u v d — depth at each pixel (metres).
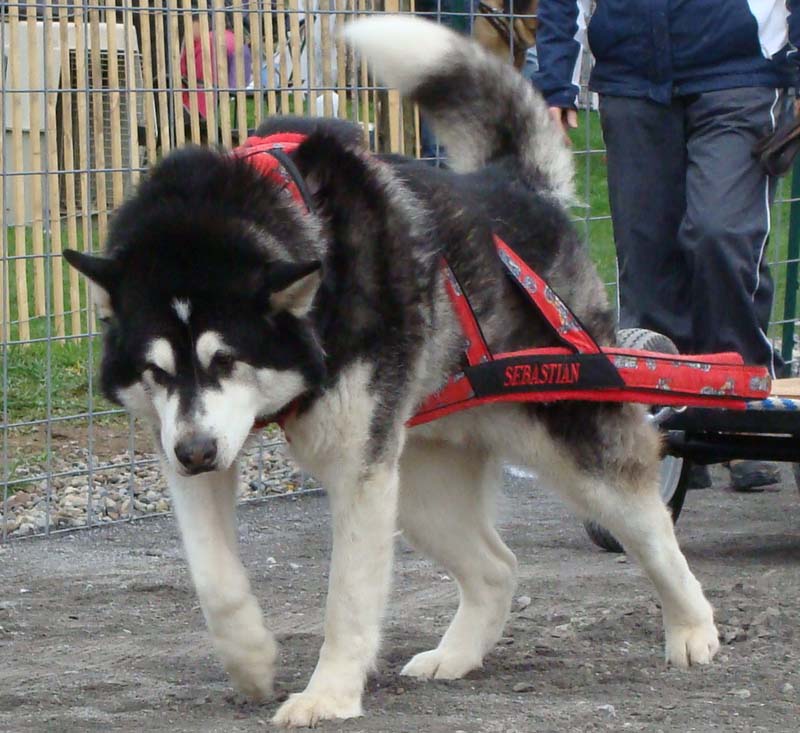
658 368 4.64
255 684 4.16
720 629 4.93
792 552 6.25
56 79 8.84
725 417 5.85
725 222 6.36
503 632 5.05
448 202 4.48
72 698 4.33
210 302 3.81
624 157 6.80
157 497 7.48
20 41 8.84
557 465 4.63
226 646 4.09
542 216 4.79
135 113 8.05
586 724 3.89
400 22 4.95
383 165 4.40
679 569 4.65
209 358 3.80
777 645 4.77
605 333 4.89
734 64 6.45
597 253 10.70
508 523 7.04
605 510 4.64
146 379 3.91
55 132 8.43
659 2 6.50
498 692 4.35
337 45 7.99
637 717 3.97
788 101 6.65
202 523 4.03
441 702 4.19
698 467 7.46
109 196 8.45
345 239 4.07
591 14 6.83
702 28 6.45
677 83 6.57
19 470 7.61
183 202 3.98
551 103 6.70
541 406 4.57
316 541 6.76
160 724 3.98
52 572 6.17
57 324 9.00
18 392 8.61
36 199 8.87
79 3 8.05
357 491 4.06
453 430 4.62
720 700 4.15
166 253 3.87
